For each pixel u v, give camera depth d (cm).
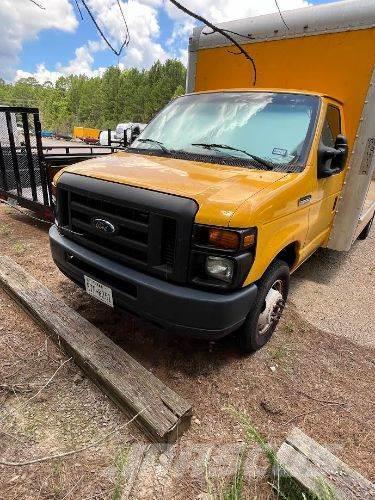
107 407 253
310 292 471
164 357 315
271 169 305
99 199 270
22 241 570
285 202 278
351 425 258
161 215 238
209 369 305
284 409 269
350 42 409
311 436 246
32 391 263
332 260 593
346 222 448
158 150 356
